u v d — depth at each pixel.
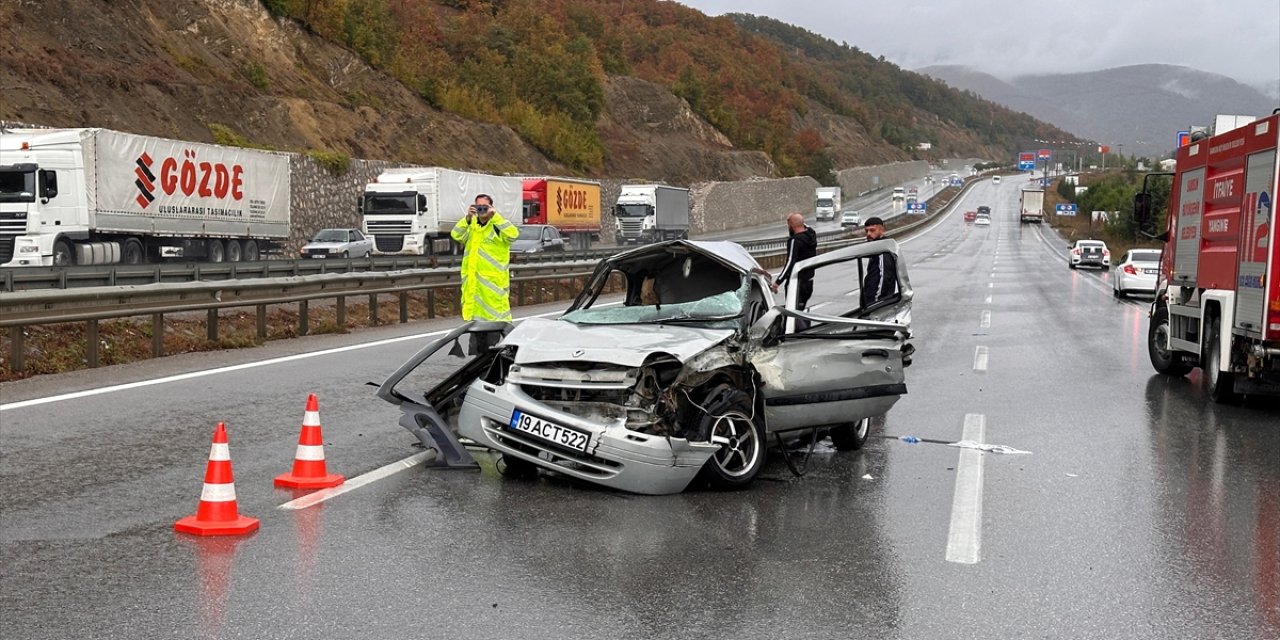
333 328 18.47
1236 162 11.73
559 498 7.23
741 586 5.47
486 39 94.19
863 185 186.38
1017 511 7.18
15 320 12.08
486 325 8.51
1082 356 16.73
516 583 5.44
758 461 7.63
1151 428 10.49
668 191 62.75
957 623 4.99
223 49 48.72
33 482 7.43
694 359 7.35
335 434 9.36
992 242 96.62
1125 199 102.31
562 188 53.44
